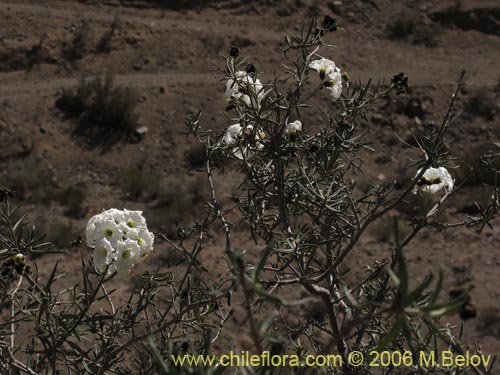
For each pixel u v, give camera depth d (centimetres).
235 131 370
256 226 367
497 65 2189
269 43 2166
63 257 1222
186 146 1783
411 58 2239
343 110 381
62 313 303
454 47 2309
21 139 1780
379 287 364
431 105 1919
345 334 173
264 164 368
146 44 2177
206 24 2322
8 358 305
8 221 326
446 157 346
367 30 2375
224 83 1970
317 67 364
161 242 1289
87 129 1822
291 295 980
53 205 1543
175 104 1908
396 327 156
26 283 547
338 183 365
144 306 319
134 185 1600
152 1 2380
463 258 1209
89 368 307
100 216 286
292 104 351
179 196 1538
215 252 1230
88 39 2166
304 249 318
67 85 1994
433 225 354
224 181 1590
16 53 2102
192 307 301
